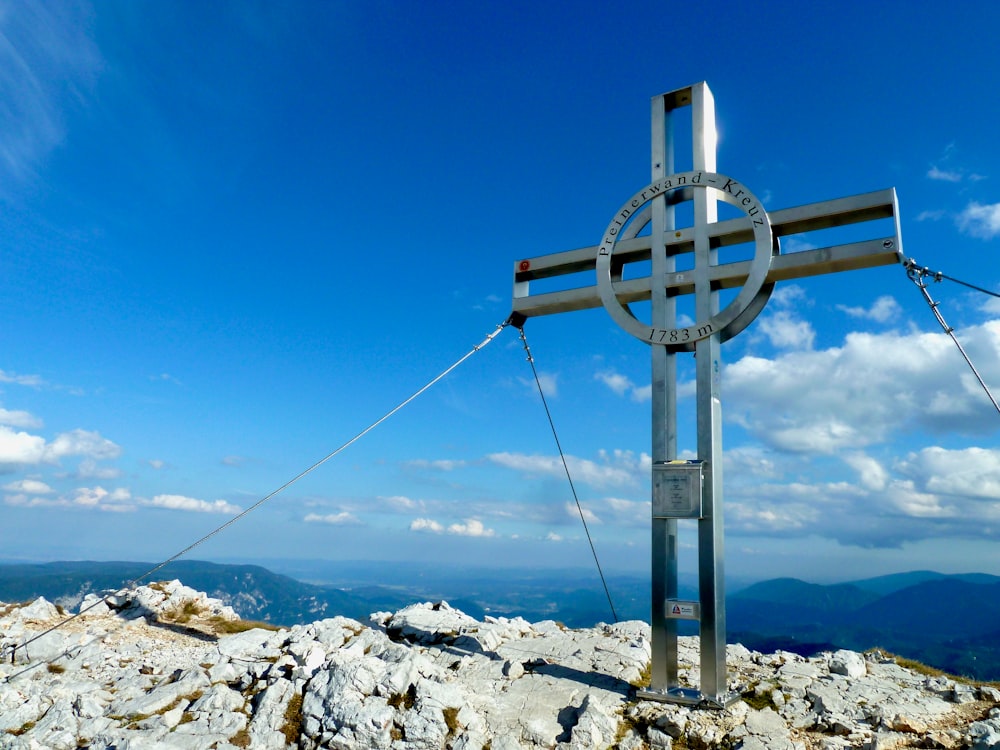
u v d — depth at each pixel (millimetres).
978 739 9688
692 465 12055
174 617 18453
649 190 13875
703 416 12336
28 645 14844
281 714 11141
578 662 13602
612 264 14156
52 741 10578
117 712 11625
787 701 11695
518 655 14016
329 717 10711
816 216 12227
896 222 11594
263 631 15211
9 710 11836
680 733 10547
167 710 11766
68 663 14469
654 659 11953
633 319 13555
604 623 16922
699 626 11648
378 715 10461
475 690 12305
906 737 10117
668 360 13188
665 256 13523
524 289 15742
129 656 14922
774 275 12398
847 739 10289
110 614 18609
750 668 13695
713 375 12562
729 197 13000
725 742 10250
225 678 12672
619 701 11742
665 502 12188
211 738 10594
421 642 15281
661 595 12078
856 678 12703
